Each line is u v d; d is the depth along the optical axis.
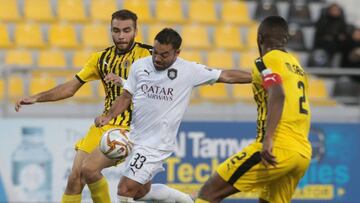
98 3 55.34
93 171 26.80
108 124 27.58
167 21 54.44
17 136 39.75
